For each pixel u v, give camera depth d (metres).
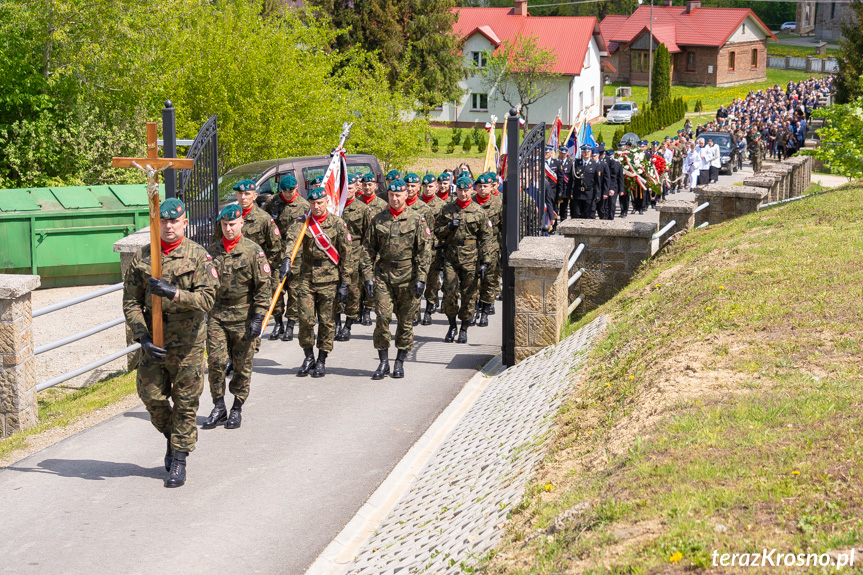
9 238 17.42
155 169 6.31
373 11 47.94
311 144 25.38
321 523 6.43
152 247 6.41
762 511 4.04
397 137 32.22
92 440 8.10
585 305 12.40
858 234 9.95
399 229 9.62
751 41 80.25
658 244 14.99
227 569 5.75
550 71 57.47
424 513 6.23
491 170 15.57
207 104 23.95
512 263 9.89
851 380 5.68
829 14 103.06
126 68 23.12
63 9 21.91
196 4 25.30
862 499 3.97
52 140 22.48
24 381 8.60
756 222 12.11
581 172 21.31
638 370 6.96
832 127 15.53
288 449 7.84
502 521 5.18
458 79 53.19
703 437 5.06
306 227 9.45
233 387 8.38
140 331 6.57
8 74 22.00
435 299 12.96
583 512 4.58
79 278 18.28
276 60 24.59
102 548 6.01
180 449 6.99
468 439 7.71
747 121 46.88
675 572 3.67
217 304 8.13
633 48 79.62
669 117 58.03
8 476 7.24
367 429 8.34
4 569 5.71
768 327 7.05
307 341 9.95
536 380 8.64
